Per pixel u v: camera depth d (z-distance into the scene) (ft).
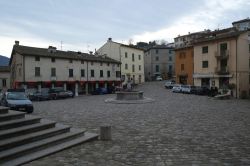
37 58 146.30
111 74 196.24
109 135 35.06
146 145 32.42
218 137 36.96
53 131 32.19
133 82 224.53
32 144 28.48
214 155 28.35
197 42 158.20
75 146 31.48
